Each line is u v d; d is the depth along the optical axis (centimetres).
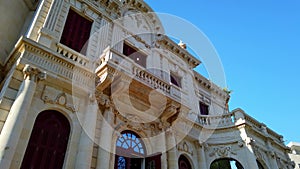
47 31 985
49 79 871
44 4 1104
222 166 1855
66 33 1099
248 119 1491
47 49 886
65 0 1188
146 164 1050
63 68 924
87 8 1273
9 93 777
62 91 910
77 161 799
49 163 766
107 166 835
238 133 1385
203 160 1316
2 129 700
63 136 847
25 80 798
